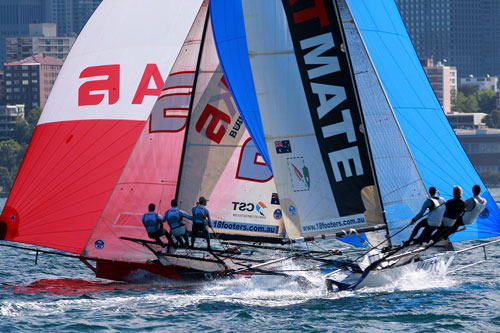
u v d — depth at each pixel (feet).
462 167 323.98
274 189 311.06
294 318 253.85
